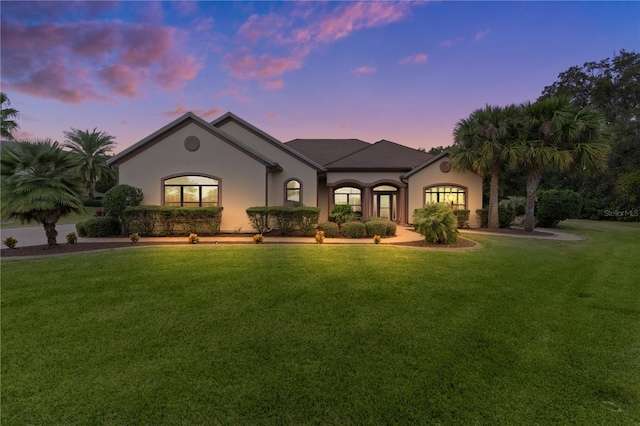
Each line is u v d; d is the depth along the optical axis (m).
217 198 14.49
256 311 4.75
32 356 3.40
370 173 19.91
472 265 7.92
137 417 2.51
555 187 30.00
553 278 6.87
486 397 2.79
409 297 5.45
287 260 8.17
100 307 4.83
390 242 11.91
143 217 12.86
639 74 28.39
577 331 4.18
